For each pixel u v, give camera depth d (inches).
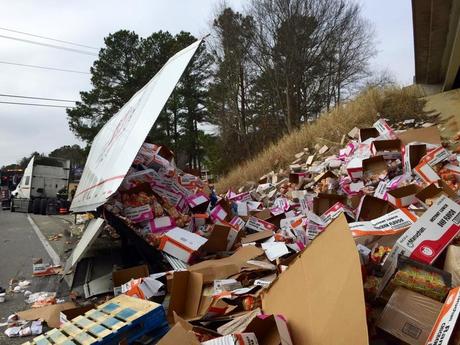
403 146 302.4
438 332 89.6
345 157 373.7
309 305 106.3
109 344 112.9
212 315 136.6
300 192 319.6
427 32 509.4
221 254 214.7
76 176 994.7
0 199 1102.4
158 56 1467.8
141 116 231.6
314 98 1234.6
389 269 119.6
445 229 124.0
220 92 1246.3
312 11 1187.9
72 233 414.6
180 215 239.5
